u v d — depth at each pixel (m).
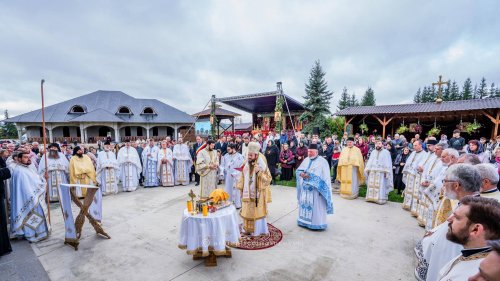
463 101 15.80
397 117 17.77
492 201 1.30
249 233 4.80
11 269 3.85
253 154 4.58
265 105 21.98
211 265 3.82
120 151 8.89
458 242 1.35
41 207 4.88
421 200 5.27
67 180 7.93
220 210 4.01
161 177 9.52
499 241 0.91
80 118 34.72
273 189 8.48
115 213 6.38
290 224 5.47
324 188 4.95
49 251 4.41
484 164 2.36
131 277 3.60
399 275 3.55
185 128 42.53
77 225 4.48
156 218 5.96
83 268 3.86
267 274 3.61
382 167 6.79
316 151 5.09
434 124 17.03
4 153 6.00
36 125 34.91
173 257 4.14
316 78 25.28
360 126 18.97
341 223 5.48
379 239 4.68
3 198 4.29
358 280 3.45
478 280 0.93
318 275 3.57
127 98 44.62
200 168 6.84
